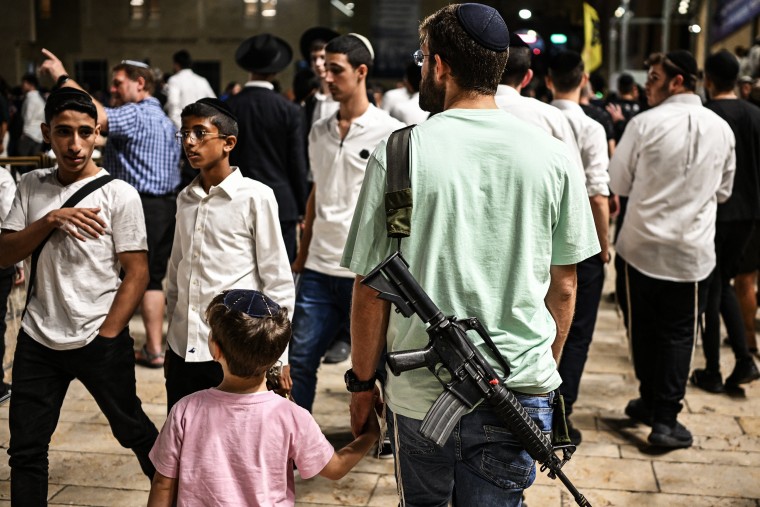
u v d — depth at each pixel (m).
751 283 5.79
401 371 2.01
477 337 2.07
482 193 2.06
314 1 22.95
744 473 4.00
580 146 3.97
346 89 4.02
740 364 5.12
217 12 23.06
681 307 4.22
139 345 5.91
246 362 2.22
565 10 23.50
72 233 2.97
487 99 2.14
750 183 4.88
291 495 2.33
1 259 3.06
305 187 5.45
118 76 5.36
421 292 2.00
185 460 2.24
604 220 4.02
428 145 2.06
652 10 22.17
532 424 2.08
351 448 2.35
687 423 4.63
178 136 3.14
